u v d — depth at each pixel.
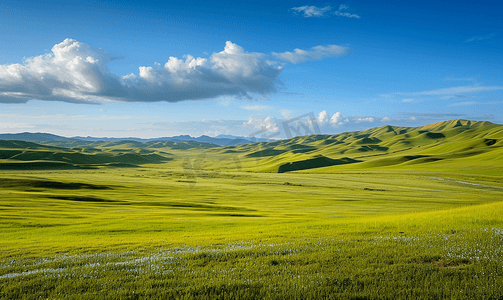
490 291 7.68
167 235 24.42
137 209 56.00
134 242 19.62
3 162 172.62
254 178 119.31
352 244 13.71
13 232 28.86
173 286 8.91
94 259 13.38
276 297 7.85
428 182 108.31
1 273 11.54
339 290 8.28
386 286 8.44
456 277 8.84
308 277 9.27
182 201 72.81
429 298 7.60
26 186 88.62
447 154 189.00
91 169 175.75
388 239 14.68
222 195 85.19
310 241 15.23
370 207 61.19
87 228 30.72
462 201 69.88
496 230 15.35
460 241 13.35
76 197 70.81
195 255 12.77
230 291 8.44
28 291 8.80
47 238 24.69
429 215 24.91
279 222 31.27
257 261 11.44
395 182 110.50
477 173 121.50
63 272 10.81
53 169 169.88
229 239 18.69
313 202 71.25
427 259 10.84
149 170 158.88
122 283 9.25
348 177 124.69
